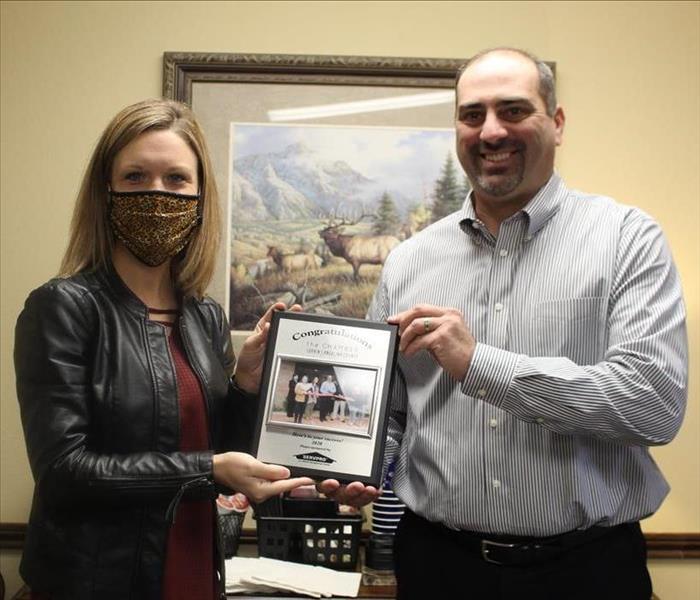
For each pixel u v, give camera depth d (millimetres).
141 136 1498
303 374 1623
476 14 2596
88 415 1442
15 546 2494
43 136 2562
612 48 2594
